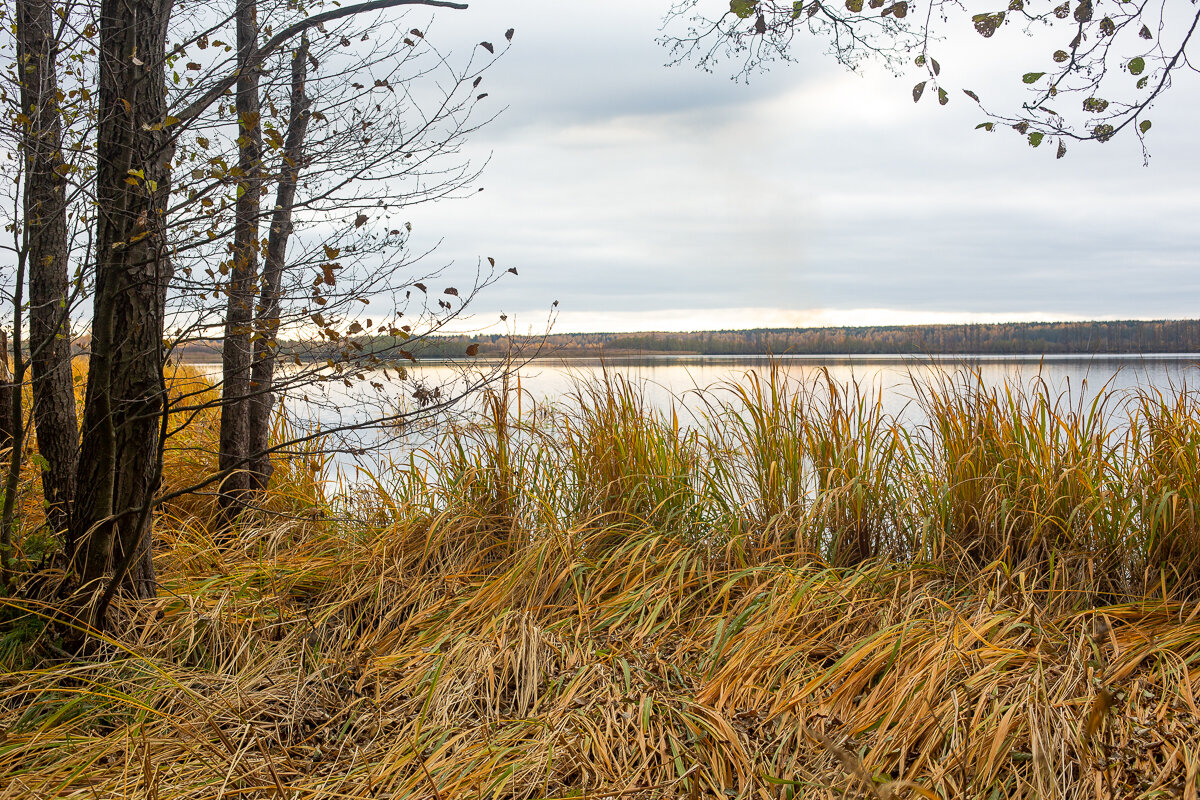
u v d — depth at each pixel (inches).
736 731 113.5
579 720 118.3
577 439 214.2
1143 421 183.8
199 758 109.0
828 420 201.6
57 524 170.7
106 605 139.1
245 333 143.1
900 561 181.0
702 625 152.9
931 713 110.0
